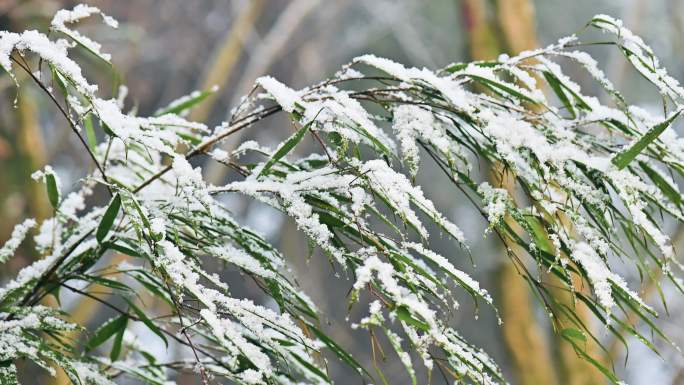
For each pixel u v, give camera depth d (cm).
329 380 213
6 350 206
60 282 217
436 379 900
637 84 913
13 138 436
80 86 201
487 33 376
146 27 877
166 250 199
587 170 210
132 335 237
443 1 938
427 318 195
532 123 212
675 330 517
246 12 605
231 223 214
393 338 200
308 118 203
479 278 876
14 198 427
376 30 948
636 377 630
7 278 411
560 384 360
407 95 215
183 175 202
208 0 919
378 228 770
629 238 214
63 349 217
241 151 214
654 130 203
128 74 870
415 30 956
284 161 212
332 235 204
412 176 202
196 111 587
